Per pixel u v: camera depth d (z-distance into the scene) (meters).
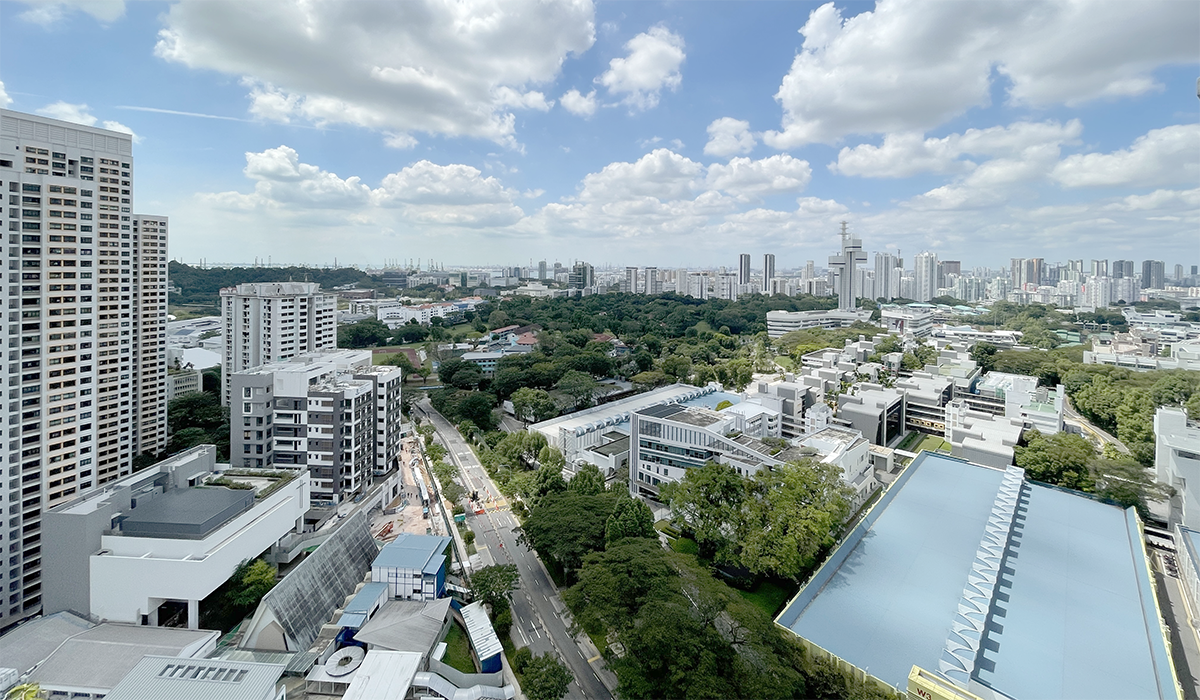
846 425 178.38
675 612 70.19
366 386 134.50
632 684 66.50
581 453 158.88
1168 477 131.00
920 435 193.25
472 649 85.12
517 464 155.25
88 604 85.81
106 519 89.25
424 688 73.25
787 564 92.38
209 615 92.69
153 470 105.88
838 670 66.38
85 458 114.19
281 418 125.00
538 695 68.88
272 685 67.69
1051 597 83.31
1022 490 120.56
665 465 135.38
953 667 67.56
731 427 137.50
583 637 88.12
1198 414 163.12
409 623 84.94
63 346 109.50
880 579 86.94
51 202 107.00
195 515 90.44
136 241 160.38
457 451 176.88
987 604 79.81
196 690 66.50
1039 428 167.75
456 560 110.38
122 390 131.00
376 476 140.38
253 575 91.62
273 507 105.50
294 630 83.50
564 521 102.88
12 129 138.00
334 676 75.94
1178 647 86.00
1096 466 125.88
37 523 106.00
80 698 69.50
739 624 70.38
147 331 164.62
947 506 110.75
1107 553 96.19
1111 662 70.06
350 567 100.75
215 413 178.25
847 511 105.75
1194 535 104.19
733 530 101.12
